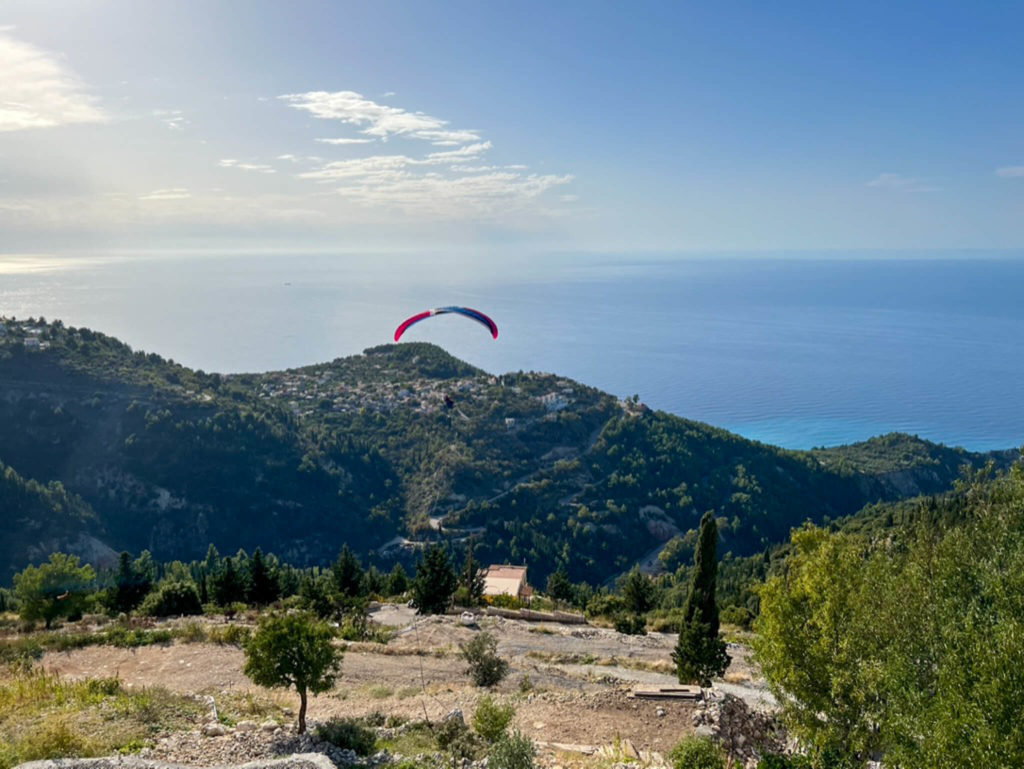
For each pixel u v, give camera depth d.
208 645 27.33
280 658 16.81
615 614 50.34
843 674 14.47
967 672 11.73
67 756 14.63
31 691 20.23
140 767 13.19
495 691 22.59
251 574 43.97
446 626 34.88
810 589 15.48
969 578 14.87
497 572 62.50
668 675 27.84
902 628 14.20
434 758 15.52
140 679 23.05
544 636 34.97
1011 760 10.28
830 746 14.84
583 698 20.83
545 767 15.38
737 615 49.59
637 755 16.62
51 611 33.75
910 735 12.21
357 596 47.59
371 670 25.38
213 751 15.45
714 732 17.58
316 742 16.05
